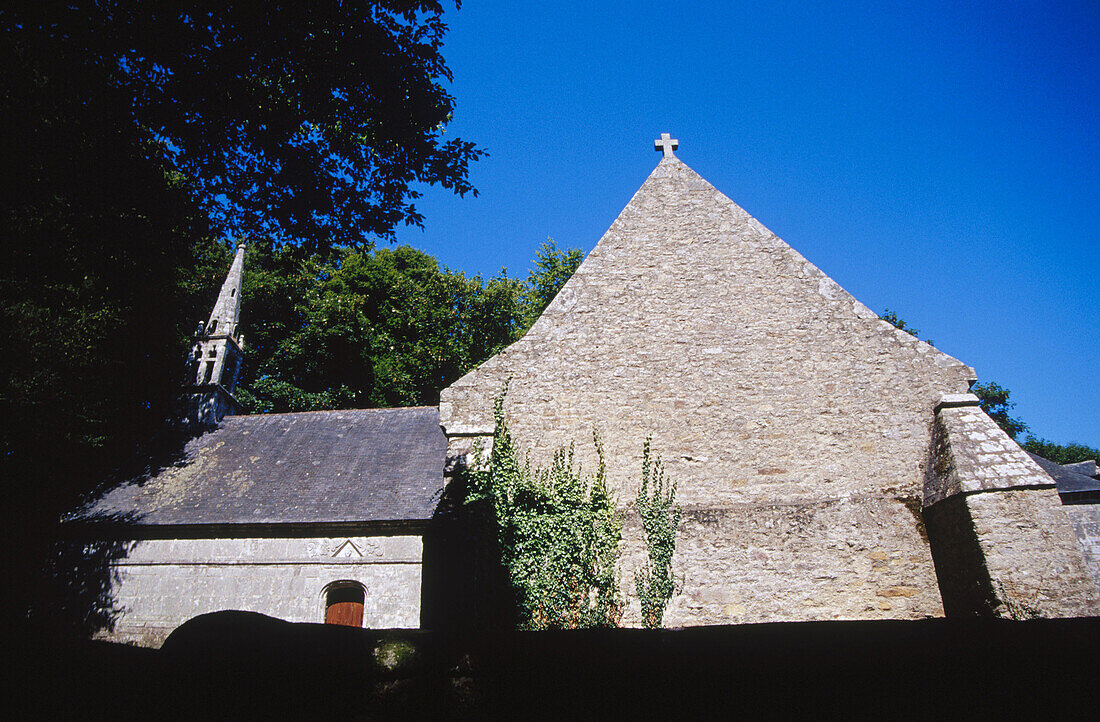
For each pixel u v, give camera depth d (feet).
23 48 23.30
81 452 65.41
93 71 24.41
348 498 56.44
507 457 30.71
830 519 29.86
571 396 32.89
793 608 28.37
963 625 15.80
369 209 30.78
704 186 38.55
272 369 99.86
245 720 13.82
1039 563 24.82
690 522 30.22
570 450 31.71
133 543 55.21
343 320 99.30
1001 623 15.79
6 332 56.08
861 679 14.94
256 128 27.73
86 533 55.52
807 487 30.60
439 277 106.73
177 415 70.74
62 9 23.00
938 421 30.60
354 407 95.14
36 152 24.85
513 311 105.19
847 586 28.66
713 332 34.30
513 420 32.32
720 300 35.09
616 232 37.35
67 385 62.80
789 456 31.32
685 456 31.53
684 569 29.32
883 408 31.83
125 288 31.09
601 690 14.96
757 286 35.29
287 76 27.37
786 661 15.28
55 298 30.89
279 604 51.85
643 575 29.04
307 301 103.65
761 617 28.27
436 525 28.40
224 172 28.63
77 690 13.94
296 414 71.36
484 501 29.40
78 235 28.09
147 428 76.54
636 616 28.32
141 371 75.77
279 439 66.85
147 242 29.22
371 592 51.62
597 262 36.45
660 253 36.58
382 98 28.27
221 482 60.39
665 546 29.63
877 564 28.96
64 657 14.64
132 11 23.80
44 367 59.62
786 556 29.30
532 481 30.53
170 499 58.49
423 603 26.78
